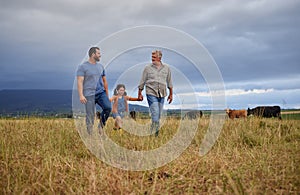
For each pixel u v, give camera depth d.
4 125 8.56
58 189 4.48
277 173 4.69
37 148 6.36
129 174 5.11
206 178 4.77
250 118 9.45
